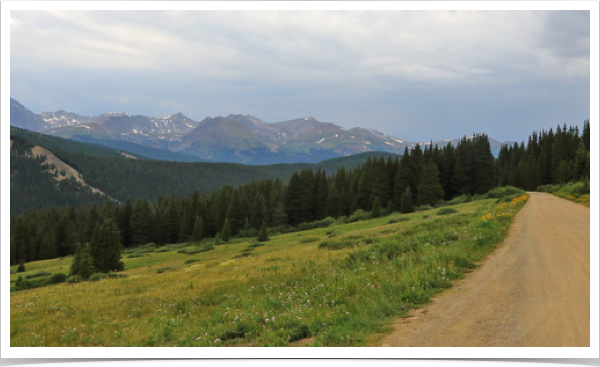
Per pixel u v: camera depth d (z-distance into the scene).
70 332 10.68
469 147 101.56
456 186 103.38
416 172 102.06
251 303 11.46
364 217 92.50
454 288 9.70
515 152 162.38
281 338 7.25
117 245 65.62
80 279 38.78
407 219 59.41
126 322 11.67
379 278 11.34
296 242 53.53
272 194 140.50
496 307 7.89
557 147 115.94
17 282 50.69
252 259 31.27
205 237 126.31
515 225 24.53
